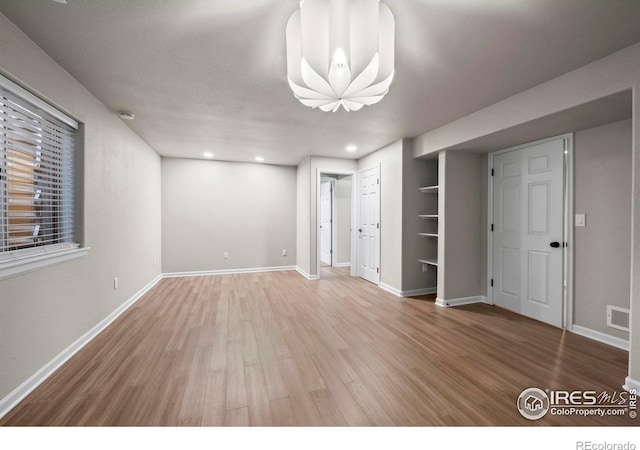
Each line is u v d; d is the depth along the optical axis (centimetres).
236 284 468
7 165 172
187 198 526
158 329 279
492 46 181
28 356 177
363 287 452
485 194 375
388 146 429
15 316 167
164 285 456
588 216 266
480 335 269
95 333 261
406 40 175
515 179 335
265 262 579
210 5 147
